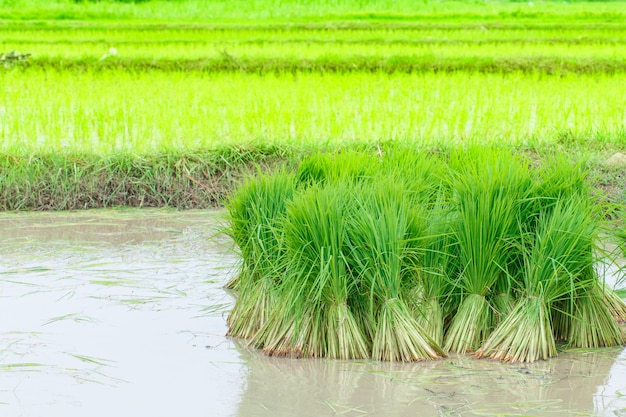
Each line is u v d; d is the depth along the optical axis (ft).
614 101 58.59
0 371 20.97
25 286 28.66
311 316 22.82
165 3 135.95
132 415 18.42
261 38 101.45
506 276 23.91
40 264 31.71
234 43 96.63
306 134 51.16
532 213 24.23
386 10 139.03
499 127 53.16
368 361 22.35
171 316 25.89
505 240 23.26
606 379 20.97
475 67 78.79
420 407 18.94
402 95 61.16
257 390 20.03
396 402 19.24
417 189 25.44
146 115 52.49
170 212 41.98
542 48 90.68
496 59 79.92
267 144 47.24
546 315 23.02
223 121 53.31
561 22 121.60
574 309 24.12
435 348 22.77
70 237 36.42
